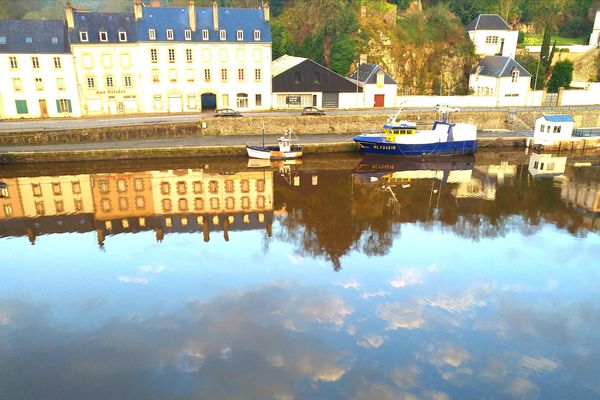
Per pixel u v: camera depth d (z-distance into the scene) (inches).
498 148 1667.1
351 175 1300.4
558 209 1026.7
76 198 1072.2
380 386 476.7
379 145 1476.4
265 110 1909.4
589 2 3122.5
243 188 1159.6
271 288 671.1
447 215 982.4
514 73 2078.0
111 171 1285.7
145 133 1529.3
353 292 660.7
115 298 641.0
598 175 1326.3
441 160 1503.4
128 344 540.1
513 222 943.7
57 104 1740.9
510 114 1865.2
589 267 743.7
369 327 577.3
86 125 1540.4
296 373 494.3
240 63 1846.7
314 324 582.9
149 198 1077.8
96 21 1750.7
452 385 479.5
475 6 2883.9
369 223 932.0
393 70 2276.1
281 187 1173.1
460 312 611.8
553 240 852.6
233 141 1528.1
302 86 1918.1
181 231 885.8
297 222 935.7
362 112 1819.6
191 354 522.9
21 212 979.3
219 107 1883.6
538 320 595.8
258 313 606.2
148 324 580.4
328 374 493.0
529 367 508.7
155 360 512.4
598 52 2647.6
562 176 1315.2
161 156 1400.1
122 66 1770.4
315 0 2388.0
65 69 1713.8
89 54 1728.6
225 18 1843.0
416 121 1781.5
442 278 704.4
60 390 466.6
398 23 2413.9
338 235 870.4
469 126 1530.5
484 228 908.0
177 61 1800.0
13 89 1686.8
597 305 632.4
